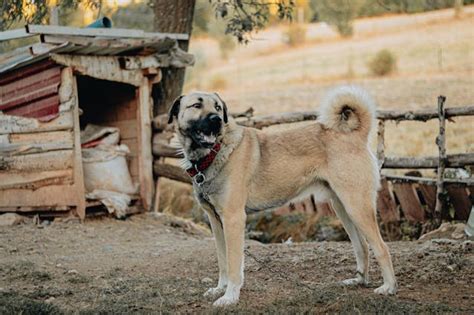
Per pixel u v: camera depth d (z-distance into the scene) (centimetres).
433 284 593
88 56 950
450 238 784
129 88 1064
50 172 955
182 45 1131
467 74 2231
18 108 978
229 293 545
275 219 1073
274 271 664
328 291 566
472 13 2962
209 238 934
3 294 573
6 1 1091
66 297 578
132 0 1631
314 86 2495
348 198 565
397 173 1156
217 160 554
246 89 2616
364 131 579
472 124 1592
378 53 2580
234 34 1083
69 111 937
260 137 588
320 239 1017
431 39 2823
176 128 582
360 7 2938
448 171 961
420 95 1952
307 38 3478
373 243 561
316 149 579
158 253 767
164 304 538
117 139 1052
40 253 780
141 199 1048
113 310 517
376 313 486
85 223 951
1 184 986
